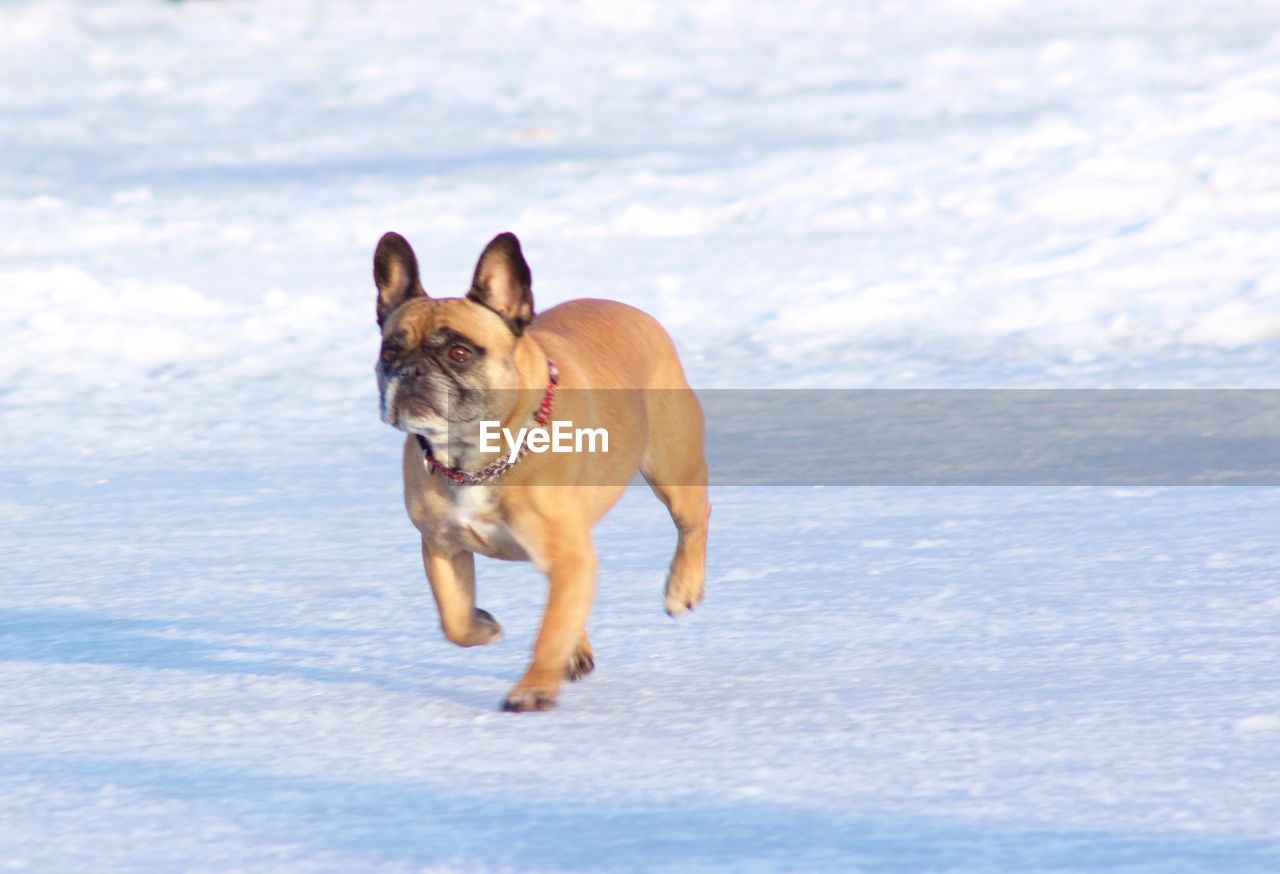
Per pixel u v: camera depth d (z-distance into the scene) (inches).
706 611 415.5
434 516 352.2
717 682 347.9
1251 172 1289.4
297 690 352.8
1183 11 2797.7
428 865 233.5
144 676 367.6
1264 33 2437.3
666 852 236.2
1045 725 302.2
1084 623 385.4
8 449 685.9
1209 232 1069.1
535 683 332.8
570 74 2420.0
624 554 488.7
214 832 252.1
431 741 307.9
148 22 3100.4
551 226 1302.9
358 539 516.1
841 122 1845.5
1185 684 328.5
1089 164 1323.8
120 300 987.9
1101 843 236.5
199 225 1354.6
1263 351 807.7
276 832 251.1
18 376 837.8
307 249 1243.2
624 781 275.6
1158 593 412.5
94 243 1291.8
